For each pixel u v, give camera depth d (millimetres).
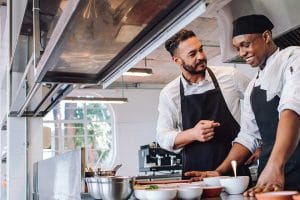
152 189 1137
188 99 2084
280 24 2135
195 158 1985
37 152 3781
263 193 936
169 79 10086
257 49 1565
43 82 2041
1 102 5363
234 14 2395
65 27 1270
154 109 10391
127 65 1869
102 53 1722
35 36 1776
